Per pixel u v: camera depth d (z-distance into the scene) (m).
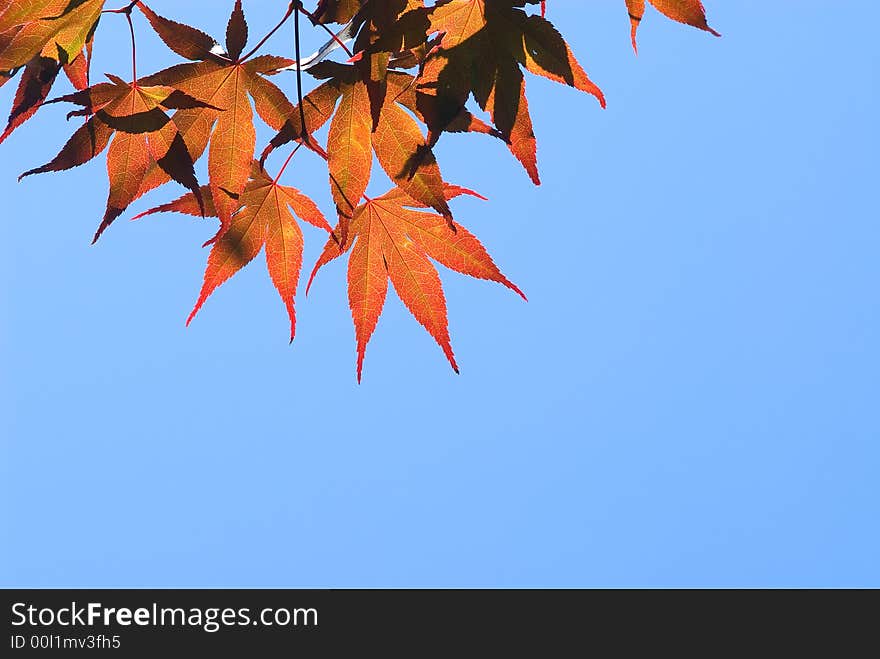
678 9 1.18
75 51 1.18
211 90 1.19
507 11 1.18
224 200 1.19
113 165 1.18
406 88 1.18
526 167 1.18
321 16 1.18
